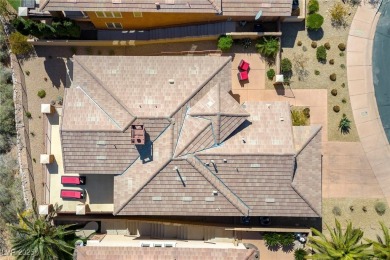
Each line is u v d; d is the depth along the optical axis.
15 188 50.56
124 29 49.56
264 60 49.44
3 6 48.38
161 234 49.66
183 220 48.91
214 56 45.78
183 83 43.69
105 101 43.47
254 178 43.50
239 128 43.78
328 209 49.66
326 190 49.78
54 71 49.69
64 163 43.38
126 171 43.72
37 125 50.03
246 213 44.06
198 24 48.75
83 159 43.34
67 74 49.50
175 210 44.03
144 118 42.31
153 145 43.09
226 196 43.41
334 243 44.22
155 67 44.22
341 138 49.78
